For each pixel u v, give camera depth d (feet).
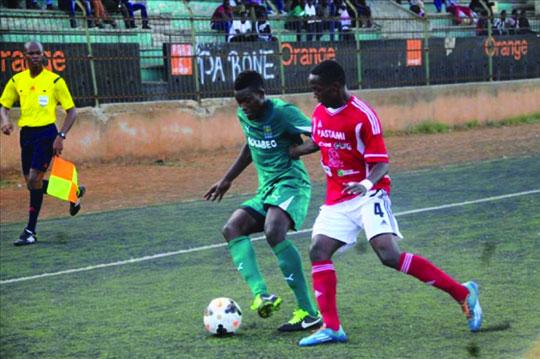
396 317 33.96
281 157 33.94
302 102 115.75
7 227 64.18
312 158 100.78
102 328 34.81
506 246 47.29
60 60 95.14
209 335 32.81
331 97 30.14
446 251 46.98
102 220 64.85
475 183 74.18
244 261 33.17
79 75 96.89
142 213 67.31
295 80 116.37
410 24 143.95
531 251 45.55
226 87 110.11
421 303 36.01
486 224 54.54
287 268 32.83
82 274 46.16
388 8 156.87
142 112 100.99
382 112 125.08
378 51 126.00
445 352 28.81
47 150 56.44
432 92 131.34
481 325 31.94
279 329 32.99
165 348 31.30
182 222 61.98
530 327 31.35
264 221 34.12
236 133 110.01
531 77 148.15
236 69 110.93
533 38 148.25
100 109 97.60
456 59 136.56
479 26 144.15
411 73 130.62
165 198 75.36
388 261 30.50
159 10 133.28
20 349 32.27
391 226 30.58
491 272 41.24
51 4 114.62
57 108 94.17
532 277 39.70
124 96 100.63
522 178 75.82
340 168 30.81
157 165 98.53
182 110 104.63
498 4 180.24
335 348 30.09
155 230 59.16
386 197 30.91
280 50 114.42
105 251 52.44
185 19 107.55
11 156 90.79
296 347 30.55
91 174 91.56
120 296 40.60
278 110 33.45
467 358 27.96
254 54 112.27
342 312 35.14
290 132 33.45
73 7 108.68
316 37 122.11
